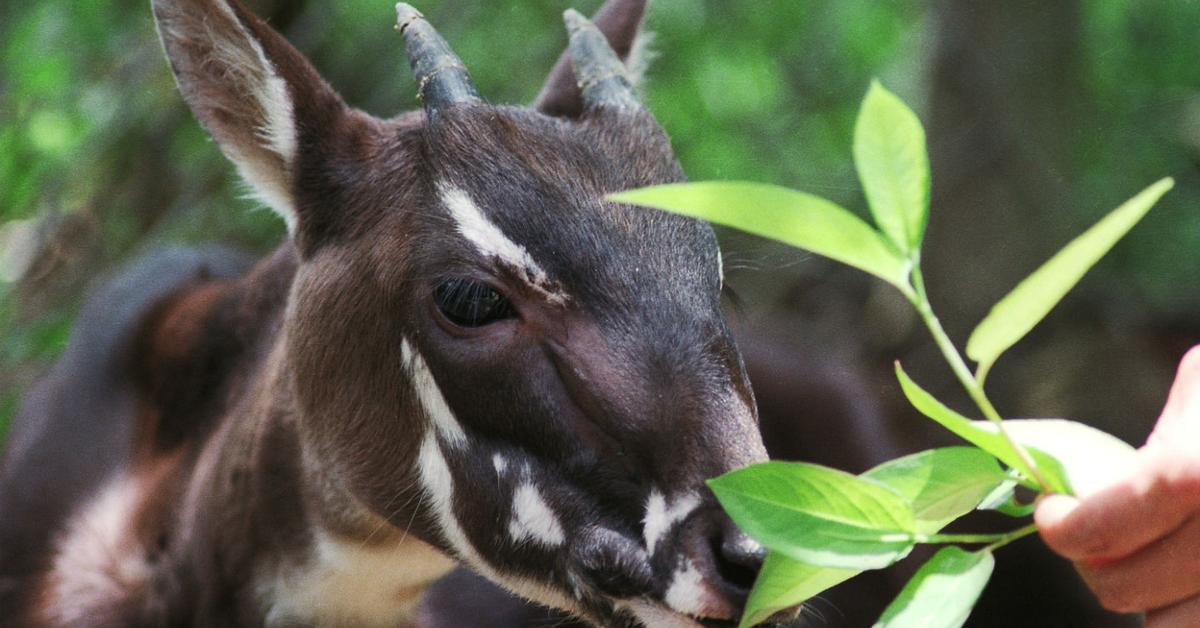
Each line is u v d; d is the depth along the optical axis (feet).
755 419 15.43
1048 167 38.19
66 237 39.06
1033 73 37.93
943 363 37.68
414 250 16.97
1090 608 29.76
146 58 39.63
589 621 16.65
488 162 16.71
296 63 18.47
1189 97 51.85
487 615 25.66
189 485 22.29
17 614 23.04
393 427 17.80
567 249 15.89
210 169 39.14
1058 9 37.86
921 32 41.27
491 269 16.22
